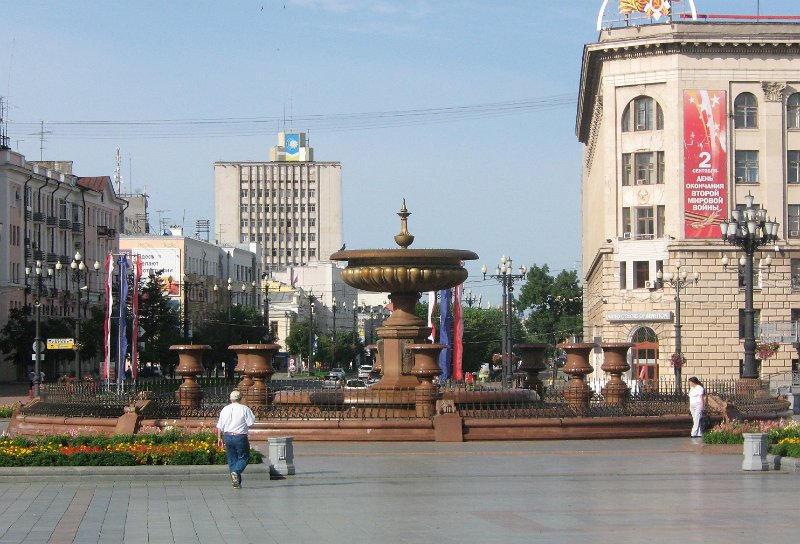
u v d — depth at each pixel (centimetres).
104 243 11588
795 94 7550
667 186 7456
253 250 16975
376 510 1908
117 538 1656
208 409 3281
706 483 2289
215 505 1981
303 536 1655
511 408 3353
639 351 7494
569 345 3381
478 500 2030
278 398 3422
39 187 9919
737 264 7419
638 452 2912
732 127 7475
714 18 7550
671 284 6769
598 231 8419
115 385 5078
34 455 2386
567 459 2752
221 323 10050
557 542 1589
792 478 2375
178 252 12762
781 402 3897
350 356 13812
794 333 7131
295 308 16038
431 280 3569
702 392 3259
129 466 2348
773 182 7475
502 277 6106
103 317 8719
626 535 1645
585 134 10625
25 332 8625
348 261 3672
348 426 3117
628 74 7569
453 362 5641
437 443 3084
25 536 1677
